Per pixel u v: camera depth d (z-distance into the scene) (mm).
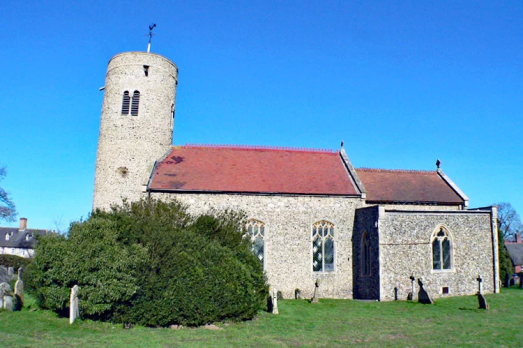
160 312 17000
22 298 20516
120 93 31031
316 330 17062
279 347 14086
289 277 27844
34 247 19641
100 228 17875
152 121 31047
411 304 24156
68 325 16109
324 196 29172
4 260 44500
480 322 18641
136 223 19234
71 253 16812
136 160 30141
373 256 26766
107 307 16344
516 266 64500
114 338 14586
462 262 27594
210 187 28062
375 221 26766
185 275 17766
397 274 26172
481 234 28375
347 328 17469
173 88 33125
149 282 17125
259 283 20797
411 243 26734
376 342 14844
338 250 28812
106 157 30219
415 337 15656
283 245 28156
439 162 35625
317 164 33031
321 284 28172
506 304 23547
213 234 22938
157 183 28031
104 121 31094
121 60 31484
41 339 14047
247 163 31812
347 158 33625
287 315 20453
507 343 14492
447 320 19266
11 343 13180
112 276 16484
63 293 16922
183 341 14625
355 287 28453
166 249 18125
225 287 18375
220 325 17812
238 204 28156
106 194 29531
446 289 26828
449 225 27719
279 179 30109
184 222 23172
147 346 13602
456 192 32344
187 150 32750
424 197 31250
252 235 28016
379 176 33469
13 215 47969
